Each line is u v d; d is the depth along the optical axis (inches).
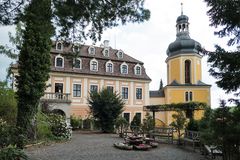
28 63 845.2
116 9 441.4
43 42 861.8
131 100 2178.9
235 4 377.7
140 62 2281.0
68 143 895.7
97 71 2089.1
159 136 1074.1
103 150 746.8
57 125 999.6
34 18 429.4
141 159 620.4
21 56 855.7
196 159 629.6
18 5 427.2
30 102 834.8
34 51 848.9
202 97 2353.6
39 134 873.5
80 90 2009.1
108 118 1498.5
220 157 631.2
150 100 2404.0
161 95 2422.5
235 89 386.9
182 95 2358.5
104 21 451.8
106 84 2103.8
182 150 795.4
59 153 658.2
